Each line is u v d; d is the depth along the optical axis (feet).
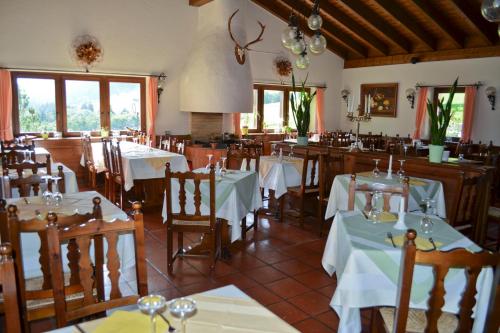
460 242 6.79
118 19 24.22
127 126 25.85
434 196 12.14
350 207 8.91
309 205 16.52
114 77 24.93
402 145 21.95
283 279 10.61
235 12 24.38
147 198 17.74
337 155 16.37
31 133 22.86
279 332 4.20
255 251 12.59
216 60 25.14
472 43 27.48
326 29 31.60
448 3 24.77
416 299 6.01
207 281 10.40
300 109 18.56
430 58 29.81
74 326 4.22
